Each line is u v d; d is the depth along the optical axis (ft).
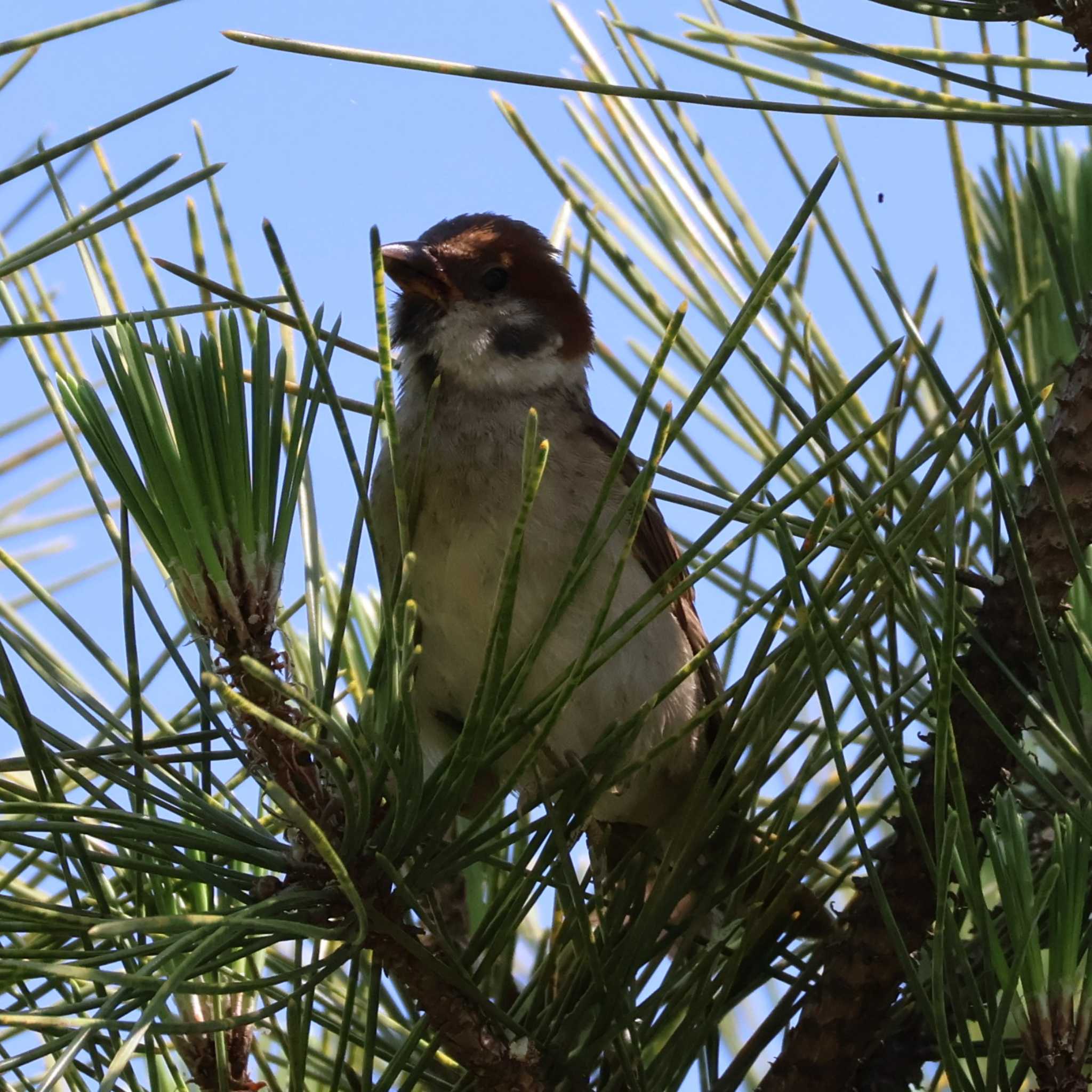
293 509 10.73
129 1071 12.23
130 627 11.34
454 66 10.91
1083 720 12.98
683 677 11.49
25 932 10.18
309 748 9.86
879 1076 13.52
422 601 18.53
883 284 13.85
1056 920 10.59
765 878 12.77
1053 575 13.11
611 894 14.97
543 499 18.69
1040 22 13.44
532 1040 12.49
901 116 11.98
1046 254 16.30
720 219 16.17
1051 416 14.66
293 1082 11.69
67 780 13.71
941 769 10.22
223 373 10.48
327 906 11.27
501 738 10.93
